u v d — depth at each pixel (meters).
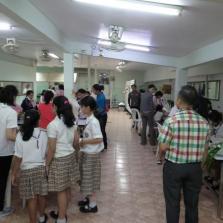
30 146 2.29
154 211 2.95
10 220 2.68
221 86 6.75
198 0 2.93
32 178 2.32
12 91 2.62
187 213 2.22
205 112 3.41
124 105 15.75
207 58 5.34
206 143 2.15
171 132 2.06
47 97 3.32
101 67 15.37
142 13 3.70
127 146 6.15
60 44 5.60
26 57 10.87
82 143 2.71
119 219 2.75
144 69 16.02
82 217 2.77
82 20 4.58
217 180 3.49
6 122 2.56
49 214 2.79
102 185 3.66
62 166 2.41
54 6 3.83
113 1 3.22
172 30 4.48
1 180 2.70
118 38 4.80
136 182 3.81
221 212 2.95
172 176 2.11
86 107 2.70
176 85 7.56
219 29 4.08
